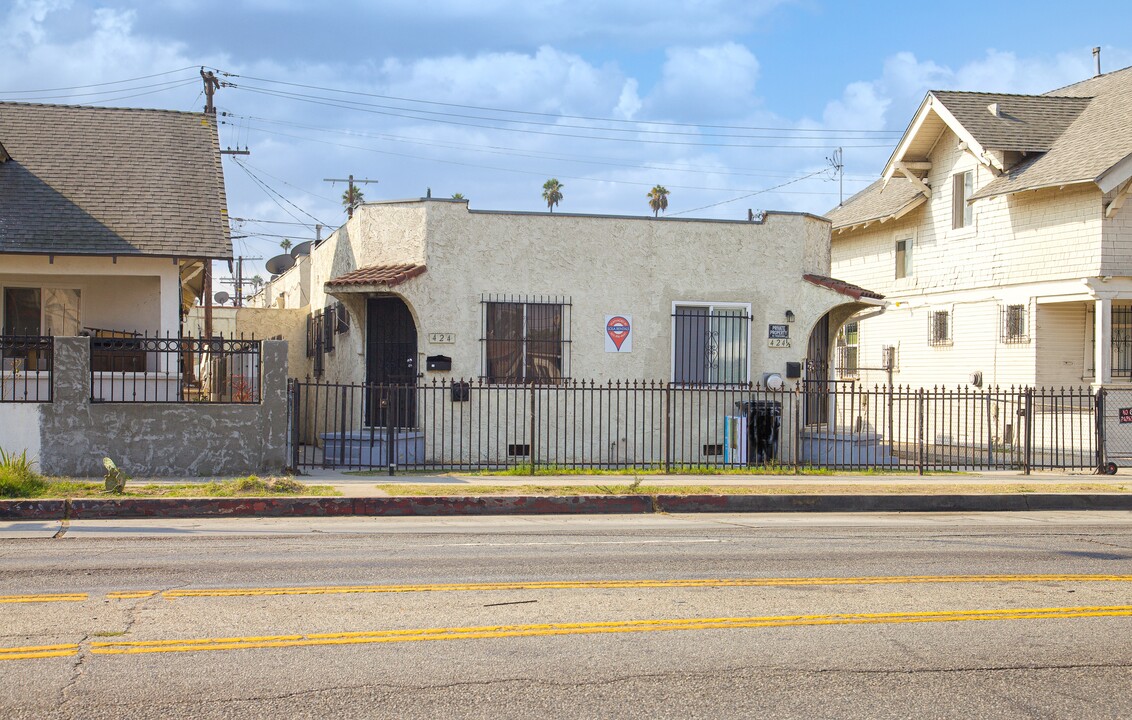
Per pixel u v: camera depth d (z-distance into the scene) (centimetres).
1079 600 843
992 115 2669
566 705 570
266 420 1583
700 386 1914
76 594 802
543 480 1565
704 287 2002
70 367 1518
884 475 1772
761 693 597
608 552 1032
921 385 2911
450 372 1886
